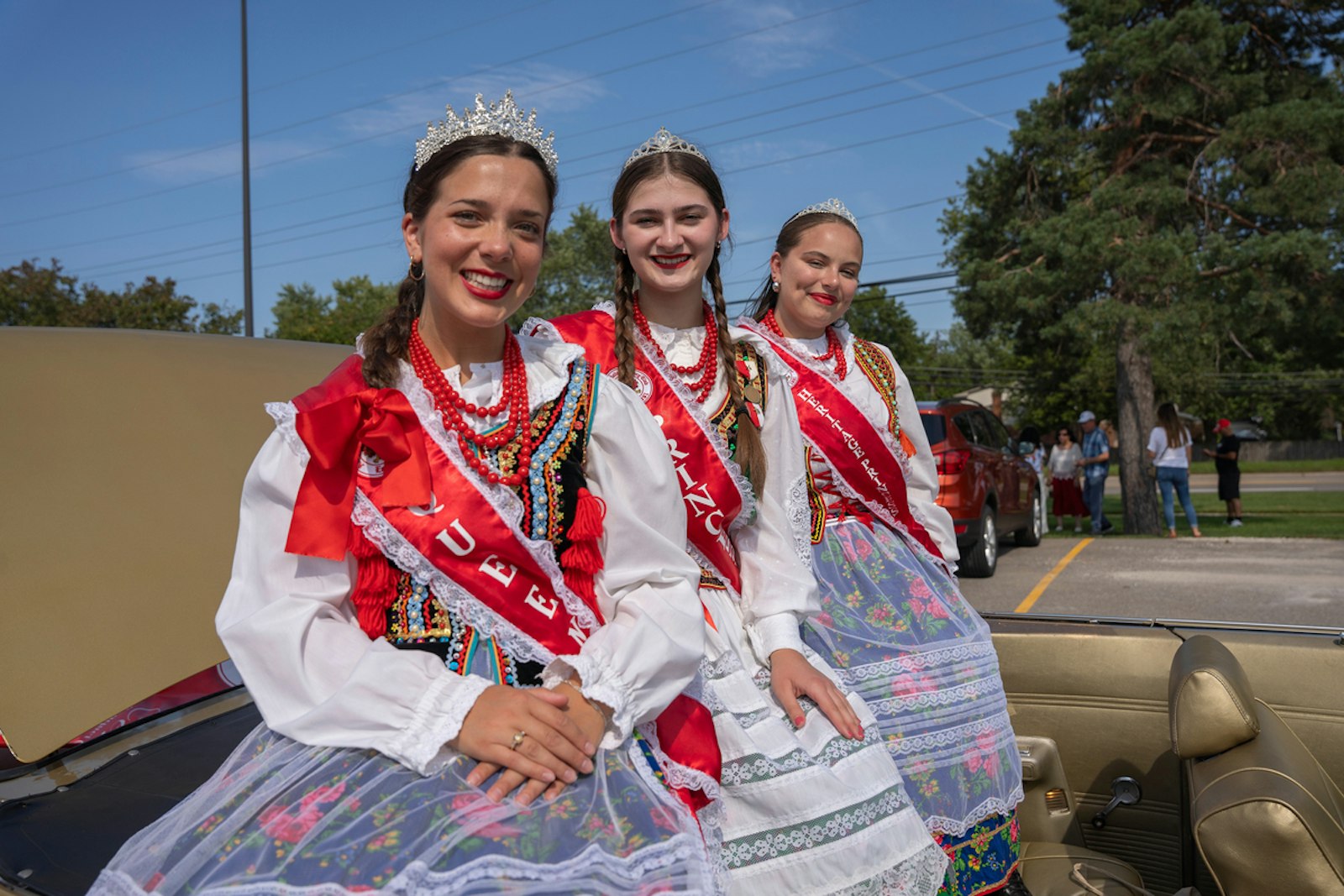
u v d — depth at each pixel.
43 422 1.95
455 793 1.37
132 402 2.08
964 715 2.34
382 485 1.49
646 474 1.68
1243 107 15.66
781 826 1.76
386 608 1.54
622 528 1.64
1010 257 17.84
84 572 1.79
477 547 1.51
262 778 1.44
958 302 18.30
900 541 2.66
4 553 1.74
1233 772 2.03
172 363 2.26
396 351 1.58
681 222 2.08
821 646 2.34
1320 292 15.03
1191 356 16.02
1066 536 14.38
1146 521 14.77
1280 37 16.45
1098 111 16.48
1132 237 15.10
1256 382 39.94
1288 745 2.20
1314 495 22.42
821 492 2.59
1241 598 8.13
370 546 1.51
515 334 1.76
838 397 2.56
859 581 2.51
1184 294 15.15
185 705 1.89
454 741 1.42
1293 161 15.16
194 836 1.37
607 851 1.31
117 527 1.87
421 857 1.26
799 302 2.65
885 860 1.75
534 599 1.55
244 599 1.51
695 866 1.34
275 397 2.31
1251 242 14.88
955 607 2.60
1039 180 17.50
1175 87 15.55
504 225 1.55
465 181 1.54
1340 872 1.86
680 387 2.04
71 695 1.67
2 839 1.51
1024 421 45.22
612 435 1.66
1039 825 2.80
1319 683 2.62
